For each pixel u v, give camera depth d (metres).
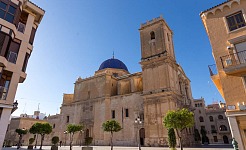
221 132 62.16
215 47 17.69
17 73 18.75
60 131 51.72
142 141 36.41
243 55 15.79
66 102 57.00
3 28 17.66
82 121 47.81
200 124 66.75
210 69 18.05
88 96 50.38
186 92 47.81
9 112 17.27
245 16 16.73
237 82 15.48
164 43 39.66
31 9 22.06
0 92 17.22
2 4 18.25
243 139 14.04
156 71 38.41
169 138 22.73
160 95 35.56
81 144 44.94
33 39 22.75
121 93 47.97
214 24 18.55
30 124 57.78
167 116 20.70
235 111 14.64
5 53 17.75
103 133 42.12
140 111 39.00
